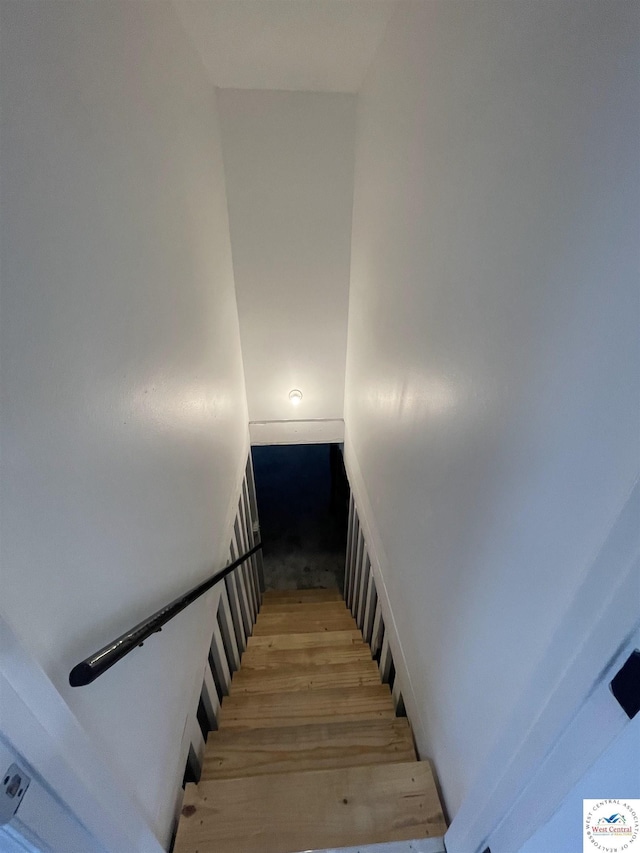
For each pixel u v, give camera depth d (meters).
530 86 0.70
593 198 0.56
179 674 1.29
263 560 4.30
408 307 1.52
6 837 0.62
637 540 0.49
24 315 0.63
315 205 2.59
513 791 0.82
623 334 0.51
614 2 0.49
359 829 1.18
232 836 1.16
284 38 1.79
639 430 0.48
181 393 1.46
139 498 1.05
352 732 1.56
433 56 1.17
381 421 2.05
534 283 0.72
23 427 0.62
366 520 2.54
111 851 0.84
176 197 1.48
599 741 0.61
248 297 2.90
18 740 0.61
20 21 0.64
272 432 3.53
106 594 0.86
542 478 0.71
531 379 0.73
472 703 1.02
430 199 1.24
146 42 1.23
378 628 2.20
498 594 0.88
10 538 0.58
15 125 0.63
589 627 0.57
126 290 1.03
